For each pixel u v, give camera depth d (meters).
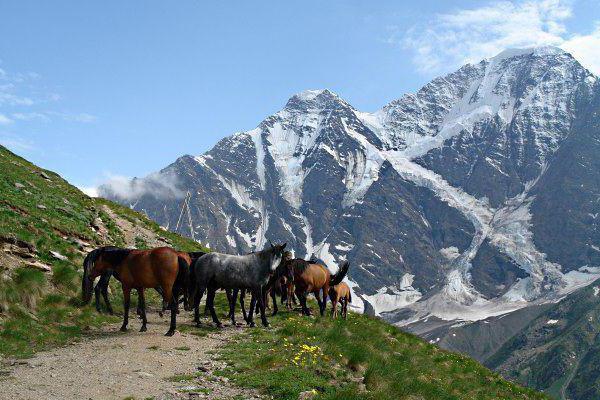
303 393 12.81
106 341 17.52
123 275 19.81
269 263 22.31
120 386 12.55
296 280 26.03
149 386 12.77
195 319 21.75
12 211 26.38
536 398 26.62
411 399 15.20
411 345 27.92
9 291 18.42
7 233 23.11
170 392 12.38
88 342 17.27
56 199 33.97
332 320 25.17
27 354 15.25
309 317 25.66
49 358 14.85
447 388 19.66
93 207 38.28
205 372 14.28
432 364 24.25
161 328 20.77
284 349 17.22
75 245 27.91
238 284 22.05
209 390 12.64
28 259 22.77
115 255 20.33
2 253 21.62
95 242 30.72
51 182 40.16
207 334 19.84
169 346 17.28
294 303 30.86
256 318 24.83
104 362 14.66
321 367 15.48
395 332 29.98
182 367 14.78
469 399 20.19
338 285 28.05
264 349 17.36
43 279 20.78
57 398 11.38
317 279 26.48
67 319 19.67
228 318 24.52
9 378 12.50
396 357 21.97
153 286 19.62
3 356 14.71
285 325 22.59
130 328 20.25
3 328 16.62
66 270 22.92
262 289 22.81
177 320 23.17
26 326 17.34
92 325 20.08
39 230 26.20
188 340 18.50
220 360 15.68
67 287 22.47
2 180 31.33
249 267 22.14
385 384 15.02
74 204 35.47
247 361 15.59
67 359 14.81
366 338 22.58
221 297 31.11
